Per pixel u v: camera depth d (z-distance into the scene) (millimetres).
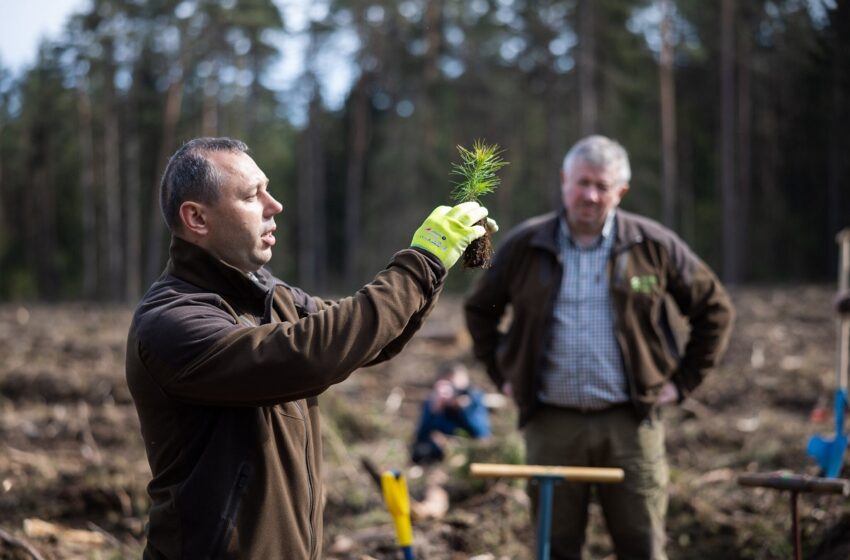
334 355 2098
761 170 31719
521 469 3391
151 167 39750
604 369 3756
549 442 3838
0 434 7469
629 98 33500
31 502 5621
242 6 32688
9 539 4492
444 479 6199
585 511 3877
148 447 2295
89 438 7387
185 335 2141
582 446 3779
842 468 4891
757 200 31531
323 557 4855
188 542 2189
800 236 30000
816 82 17188
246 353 2090
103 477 5949
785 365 9172
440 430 6875
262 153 40562
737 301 16625
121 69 34906
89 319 17266
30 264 42906
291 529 2250
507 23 32750
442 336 12570
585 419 3781
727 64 27438
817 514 4758
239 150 2342
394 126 37156
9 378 9320
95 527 5266
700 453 6559
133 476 6008
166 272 2381
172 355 2143
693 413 7574
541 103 36531
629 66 31938
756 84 26875
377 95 43250
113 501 5711
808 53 12836
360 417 7977
